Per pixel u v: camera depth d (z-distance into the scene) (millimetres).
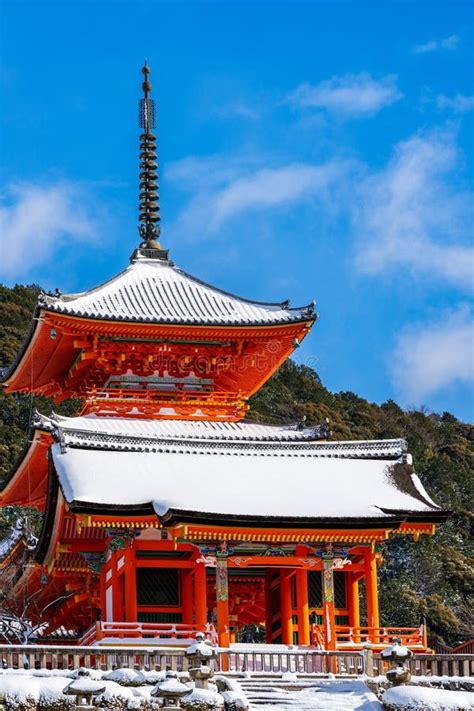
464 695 42406
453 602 112438
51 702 39969
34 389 72500
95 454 57000
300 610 55000
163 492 54500
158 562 55000
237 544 53969
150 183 73875
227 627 52750
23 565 69375
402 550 117125
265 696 44969
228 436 64250
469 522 130500
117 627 53094
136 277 69500
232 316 66125
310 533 53938
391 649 44438
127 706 39844
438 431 170500
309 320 65375
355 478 58375
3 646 44219
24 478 66625
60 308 61969
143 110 75375
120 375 65500
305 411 147875
